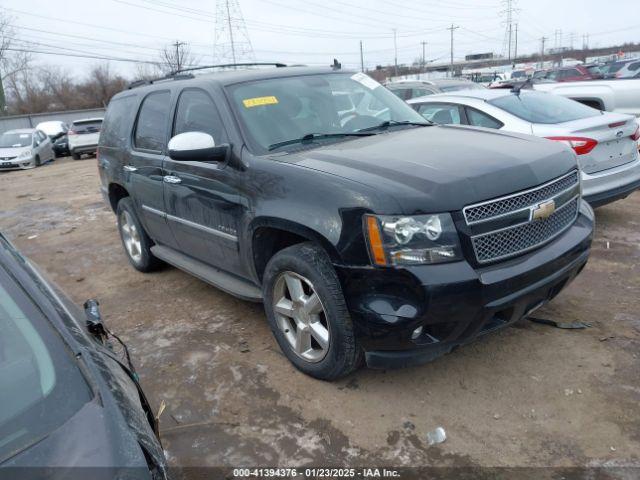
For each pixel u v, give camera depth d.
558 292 3.36
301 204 3.13
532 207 3.04
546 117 5.88
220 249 4.05
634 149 5.84
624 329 3.73
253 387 3.43
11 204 11.35
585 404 3.00
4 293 1.88
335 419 3.06
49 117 40.72
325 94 4.31
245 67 5.18
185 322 4.49
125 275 5.88
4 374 1.68
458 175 2.92
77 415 1.58
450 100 6.56
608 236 5.73
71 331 1.86
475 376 3.33
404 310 2.77
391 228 2.76
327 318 3.11
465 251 2.80
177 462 2.84
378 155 3.31
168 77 5.19
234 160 3.68
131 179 5.18
